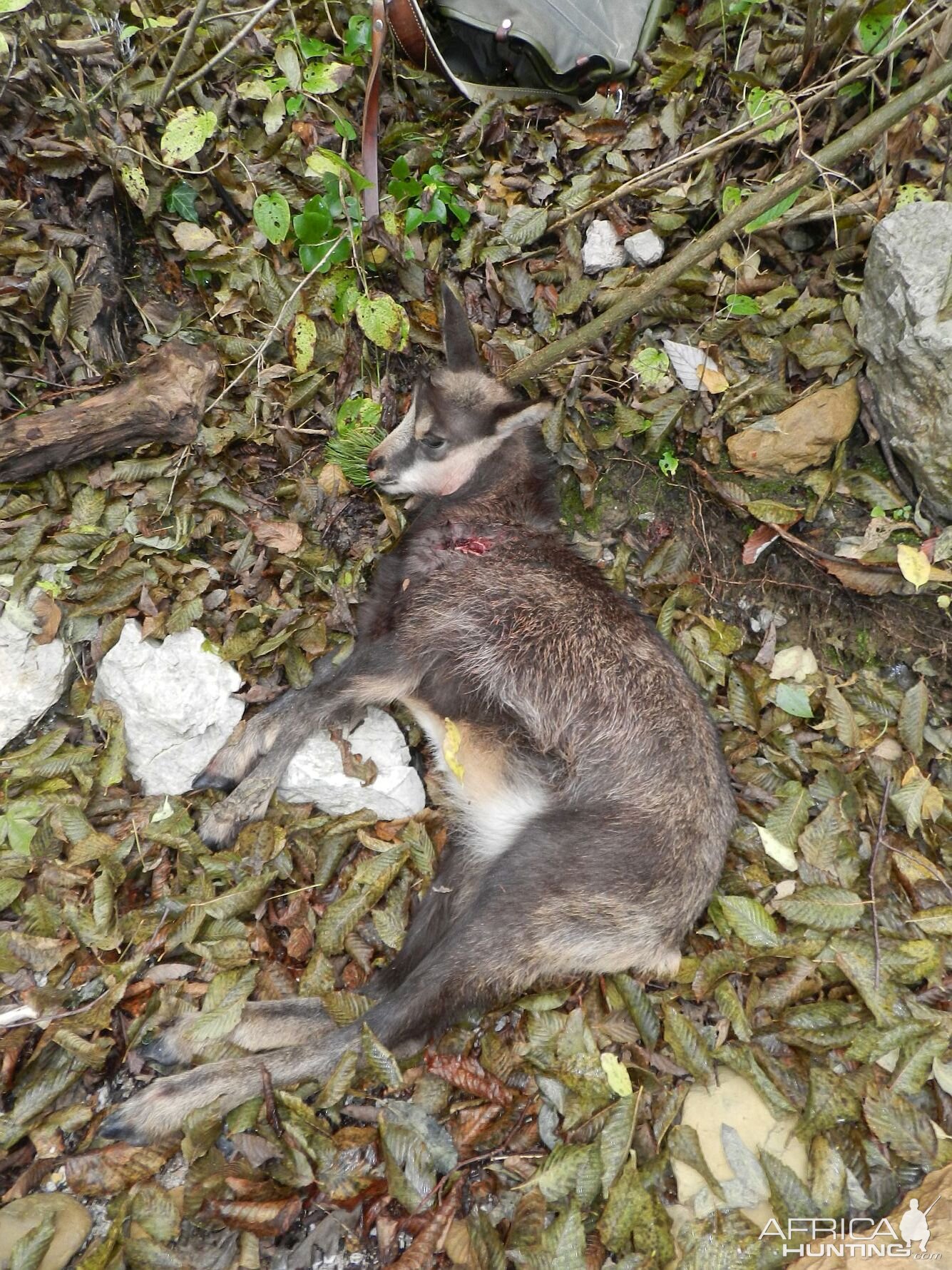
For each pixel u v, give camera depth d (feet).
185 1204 3.92
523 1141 4.23
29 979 4.15
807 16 5.14
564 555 4.95
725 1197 4.16
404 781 4.74
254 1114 4.11
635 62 5.37
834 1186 4.15
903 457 5.05
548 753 4.68
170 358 4.62
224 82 5.13
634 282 5.21
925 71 5.02
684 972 4.56
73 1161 3.92
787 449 5.10
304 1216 4.02
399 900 4.63
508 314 5.31
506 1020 4.51
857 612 5.19
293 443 4.96
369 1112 4.20
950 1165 4.17
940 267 4.75
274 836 4.54
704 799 4.59
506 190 5.35
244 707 4.70
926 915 4.64
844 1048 4.43
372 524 5.16
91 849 4.32
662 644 4.82
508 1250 3.98
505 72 5.47
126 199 4.91
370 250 5.08
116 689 4.50
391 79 5.33
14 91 4.71
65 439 4.46
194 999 4.26
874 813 4.89
